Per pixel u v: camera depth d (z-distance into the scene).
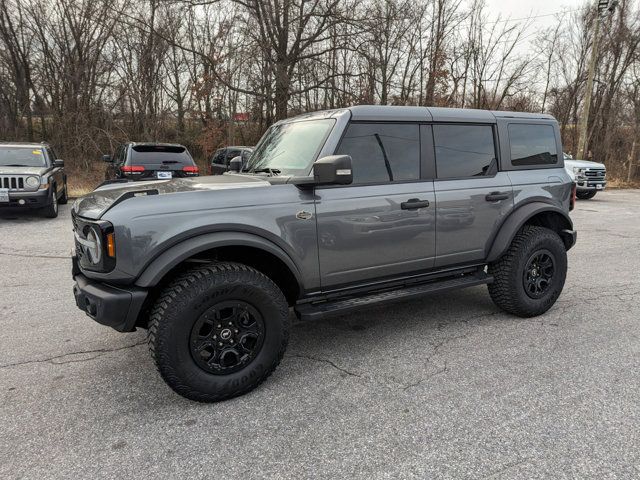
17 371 3.29
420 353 3.57
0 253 6.85
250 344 2.97
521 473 2.20
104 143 18.08
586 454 2.34
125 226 2.62
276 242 3.02
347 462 2.30
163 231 2.70
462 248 3.94
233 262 3.06
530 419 2.65
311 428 2.60
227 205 2.90
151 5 18.62
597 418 2.66
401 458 2.32
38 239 7.84
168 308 2.67
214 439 2.50
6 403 2.87
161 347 2.66
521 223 4.11
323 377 3.21
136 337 3.90
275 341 3.02
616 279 5.66
